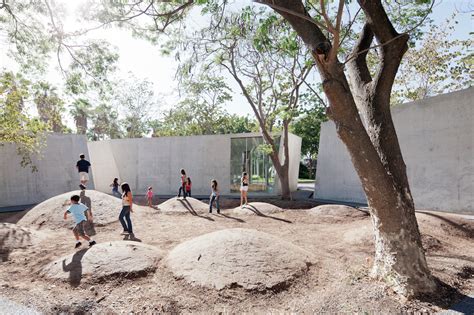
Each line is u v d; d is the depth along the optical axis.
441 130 11.23
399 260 4.39
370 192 4.54
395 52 4.69
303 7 4.58
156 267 5.39
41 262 6.05
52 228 9.08
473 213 9.98
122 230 9.01
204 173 20.20
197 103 29.50
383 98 4.83
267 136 15.96
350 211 11.39
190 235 8.31
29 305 4.12
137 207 12.39
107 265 5.20
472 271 5.31
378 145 4.70
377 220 4.62
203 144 20.33
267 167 18.92
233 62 14.90
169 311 3.98
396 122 13.00
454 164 10.70
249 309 4.02
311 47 4.36
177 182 20.77
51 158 17.20
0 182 15.43
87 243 7.42
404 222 4.44
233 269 4.82
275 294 4.38
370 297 4.16
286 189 15.89
